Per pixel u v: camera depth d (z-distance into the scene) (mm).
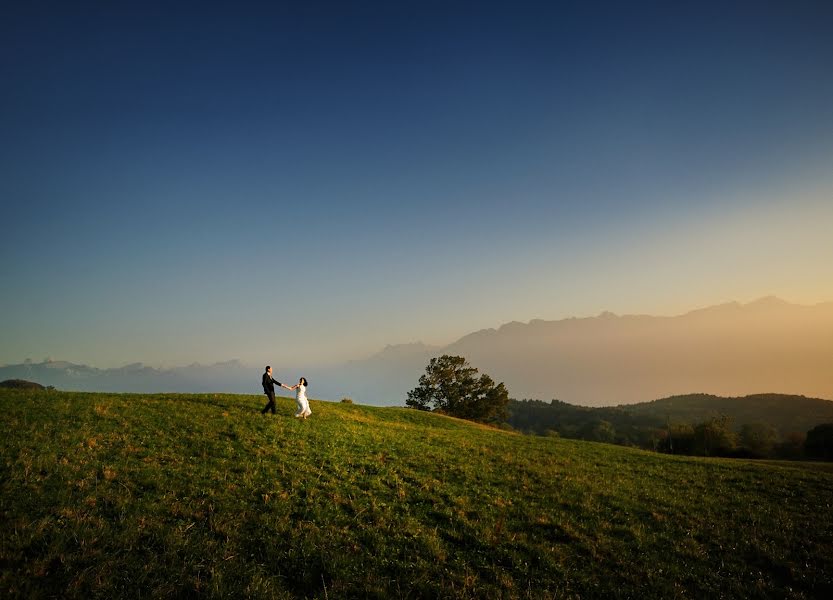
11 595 9008
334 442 23828
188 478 16266
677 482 24016
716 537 15922
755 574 13305
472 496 18312
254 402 33219
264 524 13367
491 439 35688
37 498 13148
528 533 15125
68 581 9672
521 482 21250
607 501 19375
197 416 25812
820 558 14422
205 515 13641
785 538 15906
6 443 17500
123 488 14727
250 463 18609
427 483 19234
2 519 11797
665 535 15797
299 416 29016
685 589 12188
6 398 25312
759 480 24781
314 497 15984
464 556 13125
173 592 9805
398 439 27797
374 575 11508
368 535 13625
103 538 11539
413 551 12969
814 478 25516
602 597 11633
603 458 30453
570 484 21656
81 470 15688
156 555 11055
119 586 9797
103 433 20516
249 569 11055
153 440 20469
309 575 11125
